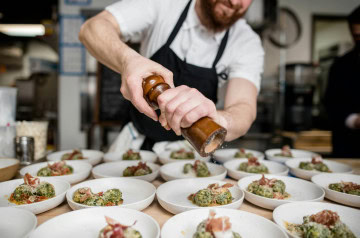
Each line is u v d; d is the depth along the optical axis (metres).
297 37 6.11
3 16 5.43
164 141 2.54
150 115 1.16
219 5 1.94
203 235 1.03
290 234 1.05
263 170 2.01
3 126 2.06
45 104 6.32
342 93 3.63
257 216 1.16
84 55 5.21
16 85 6.19
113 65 1.59
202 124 0.95
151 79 1.11
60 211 1.31
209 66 2.39
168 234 1.06
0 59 7.36
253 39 2.43
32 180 1.44
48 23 5.55
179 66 2.32
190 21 2.25
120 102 5.12
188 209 1.23
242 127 1.86
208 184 1.62
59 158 2.36
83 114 5.29
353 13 3.34
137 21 2.21
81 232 1.08
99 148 5.12
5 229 1.06
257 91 2.30
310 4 6.14
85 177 1.74
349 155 3.63
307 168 2.09
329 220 1.15
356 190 1.52
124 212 1.17
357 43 3.44
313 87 4.75
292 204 1.30
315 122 5.80
